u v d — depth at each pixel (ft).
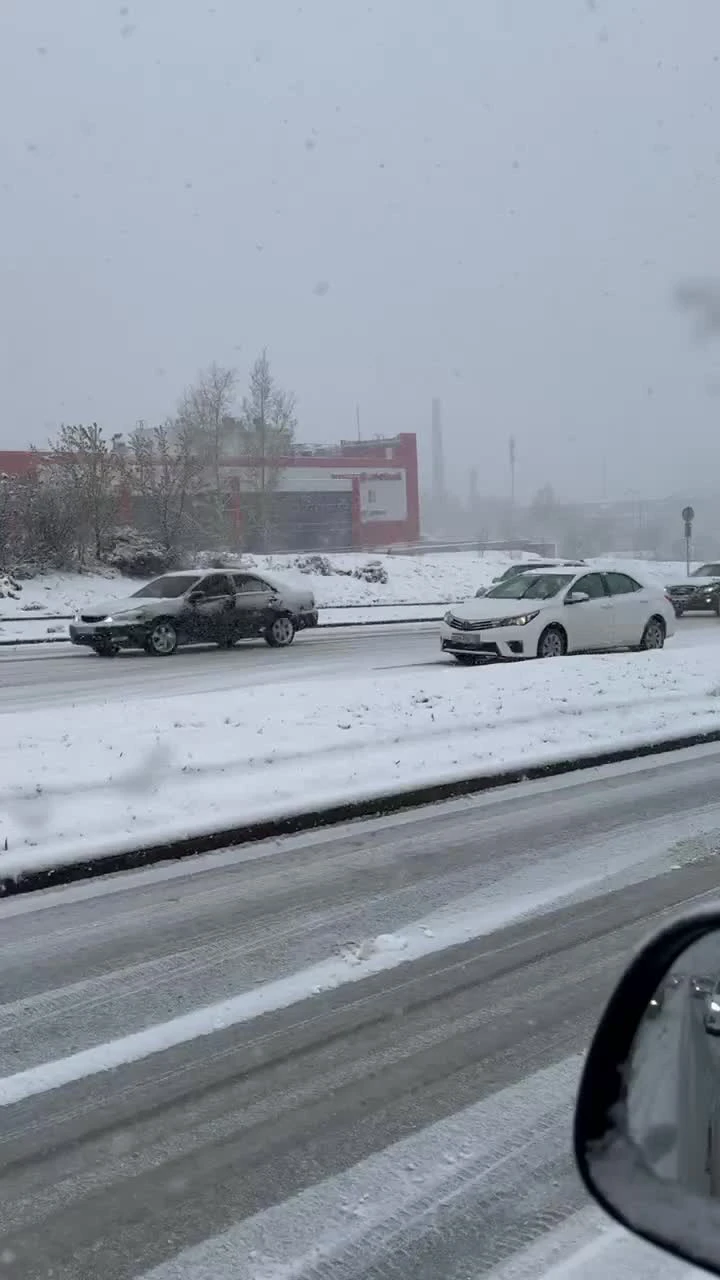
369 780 30.68
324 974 18.02
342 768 31.71
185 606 71.82
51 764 30.76
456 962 18.52
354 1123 13.37
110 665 64.54
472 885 22.77
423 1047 15.40
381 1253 10.87
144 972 18.16
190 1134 13.12
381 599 122.62
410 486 244.42
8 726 36.37
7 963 18.61
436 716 38.73
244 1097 14.02
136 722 37.09
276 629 76.48
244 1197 11.81
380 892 22.34
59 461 113.09
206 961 18.63
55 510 110.01
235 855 25.26
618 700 43.80
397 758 33.24
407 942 19.45
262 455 153.17
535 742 36.52
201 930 20.17
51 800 27.63
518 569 108.27
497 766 33.09
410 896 22.06
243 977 17.94
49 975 18.06
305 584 121.90
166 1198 11.80
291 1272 10.57
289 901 21.81
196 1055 15.19
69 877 23.24
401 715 38.75
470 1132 13.14
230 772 30.99
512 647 58.90
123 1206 11.66
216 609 73.10
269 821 26.89
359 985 17.58
